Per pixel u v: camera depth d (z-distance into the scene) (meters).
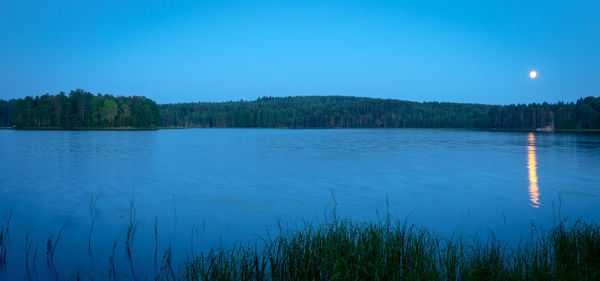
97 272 7.89
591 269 6.26
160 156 38.19
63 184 20.28
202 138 86.94
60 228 11.48
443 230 10.85
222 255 7.27
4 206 14.79
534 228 10.98
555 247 7.43
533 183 20.36
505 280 6.05
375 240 7.15
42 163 31.19
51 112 156.38
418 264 6.63
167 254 8.95
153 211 13.80
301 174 24.25
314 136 104.06
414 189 18.45
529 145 58.91
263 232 10.89
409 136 105.75
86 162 32.12
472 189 18.41
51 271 8.02
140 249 9.38
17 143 60.31
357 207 14.43
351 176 23.30
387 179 21.91
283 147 53.22
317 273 6.32
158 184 20.25
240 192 17.77
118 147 52.22
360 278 6.23
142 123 167.88
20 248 9.56
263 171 25.91
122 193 17.61
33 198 16.39
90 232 10.77
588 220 11.97
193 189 18.66
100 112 157.00
